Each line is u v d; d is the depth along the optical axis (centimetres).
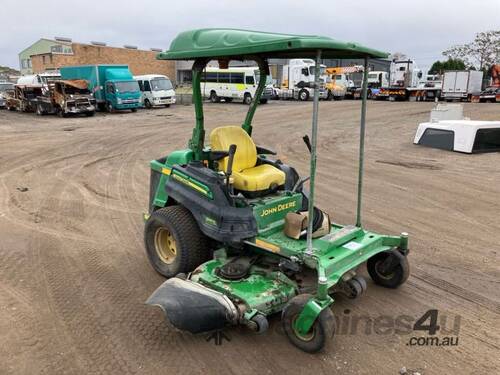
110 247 571
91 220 681
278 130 1816
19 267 508
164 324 394
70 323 394
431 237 614
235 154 475
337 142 1485
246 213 419
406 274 448
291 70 3662
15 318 401
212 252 469
